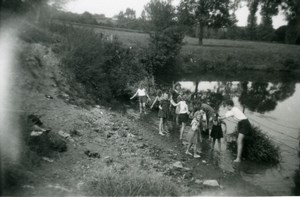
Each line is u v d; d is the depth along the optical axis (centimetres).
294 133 1348
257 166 951
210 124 1229
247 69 4209
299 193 773
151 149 976
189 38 5462
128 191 615
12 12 1338
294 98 2389
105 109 1323
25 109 895
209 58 4050
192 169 879
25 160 634
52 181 615
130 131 1115
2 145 628
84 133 930
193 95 1925
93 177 669
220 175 859
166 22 3009
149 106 1608
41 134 735
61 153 755
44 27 1608
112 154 847
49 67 1251
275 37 6122
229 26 4791
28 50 1209
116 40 1886
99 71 1502
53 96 1095
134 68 1889
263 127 1435
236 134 1194
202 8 4272
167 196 637
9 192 537
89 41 1573
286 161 1008
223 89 2648
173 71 3428
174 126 1338
